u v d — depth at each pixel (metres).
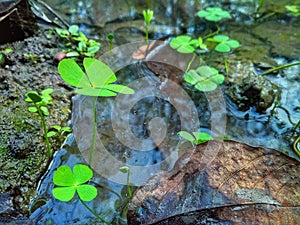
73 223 0.14
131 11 0.26
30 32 0.22
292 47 0.23
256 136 0.17
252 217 0.13
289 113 0.19
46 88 0.20
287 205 0.13
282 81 0.20
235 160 0.15
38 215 0.14
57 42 0.23
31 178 0.16
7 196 0.15
